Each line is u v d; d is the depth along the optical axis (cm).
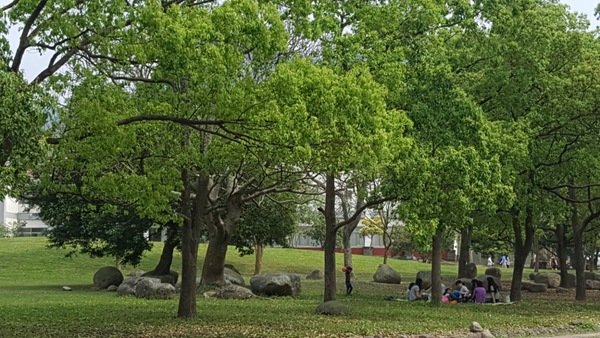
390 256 8075
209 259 3156
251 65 1491
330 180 2350
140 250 3594
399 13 2127
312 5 1822
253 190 2633
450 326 1877
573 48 2516
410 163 1900
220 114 1395
